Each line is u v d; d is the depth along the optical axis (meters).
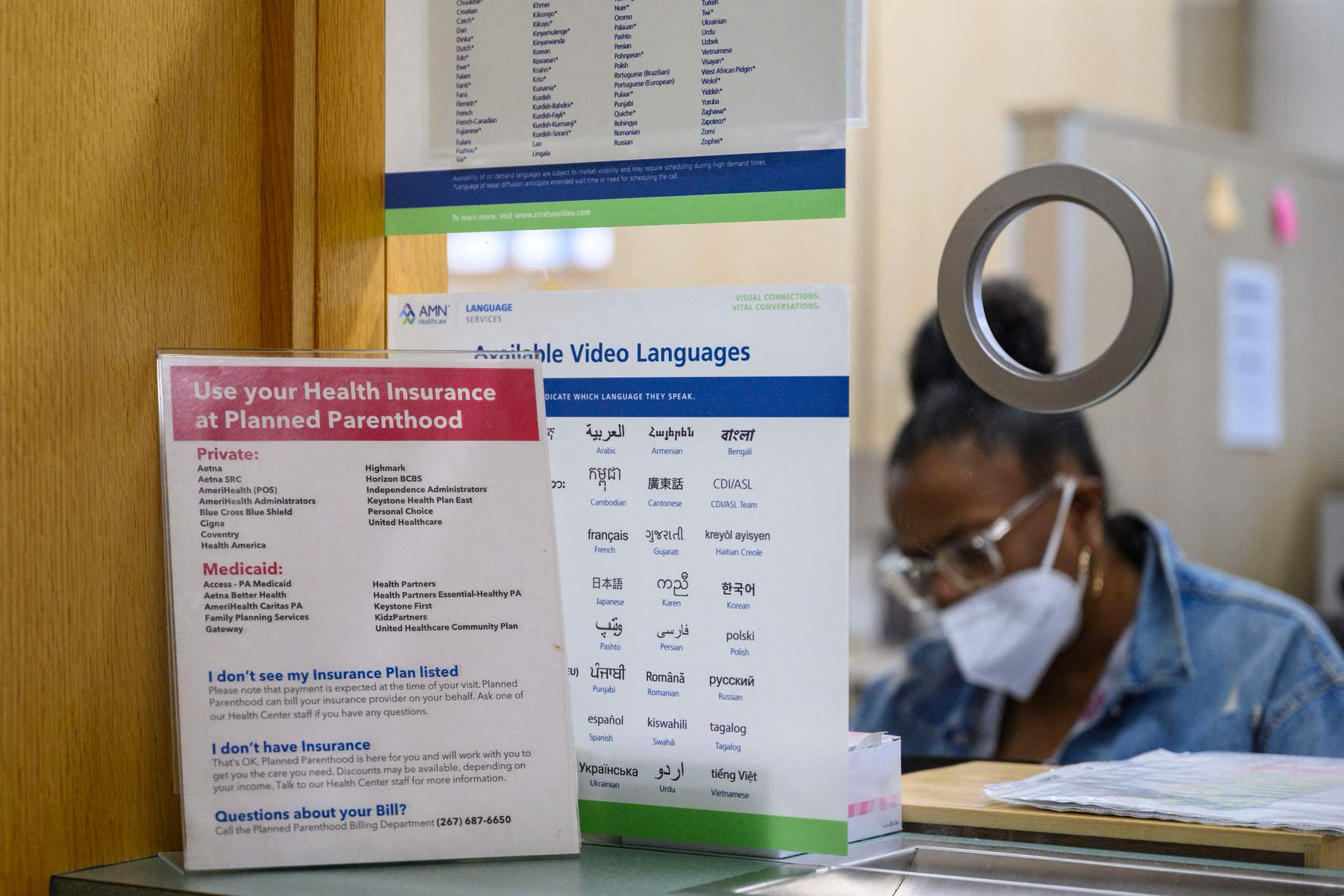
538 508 0.96
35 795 0.90
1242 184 3.25
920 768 1.26
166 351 0.93
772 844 0.94
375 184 1.09
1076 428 2.32
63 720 0.92
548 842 0.92
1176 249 3.11
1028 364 2.35
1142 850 0.96
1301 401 3.35
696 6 1.00
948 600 2.39
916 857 0.98
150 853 0.97
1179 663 2.14
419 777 0.91
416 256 1.13
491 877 0.88
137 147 0.97
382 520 0.93
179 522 0.91
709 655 0.97
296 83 1.05
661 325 0.99
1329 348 3.42
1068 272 2.91
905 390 2.52
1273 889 0.87
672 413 0.99
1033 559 2.33
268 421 0.93
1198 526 3.11
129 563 0.97
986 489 2.35
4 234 0.89
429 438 0.95
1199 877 0.89
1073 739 2.19
